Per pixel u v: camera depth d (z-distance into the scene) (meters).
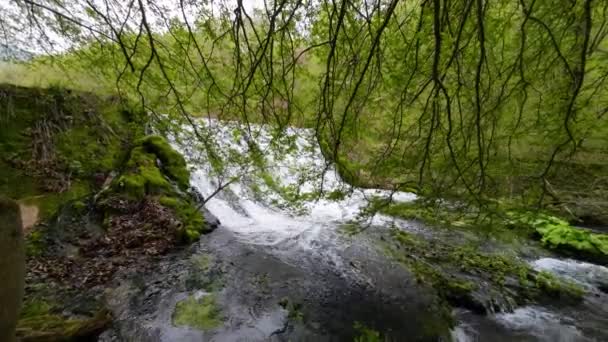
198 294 4.48
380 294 4.76
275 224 7.73
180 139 4.17
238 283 4.87
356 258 5.96
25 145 6.25
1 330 1.51
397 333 3.93
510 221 3.68
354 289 4.89
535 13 2.41
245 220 7.79
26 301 3.97
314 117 3.32
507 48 2.82
